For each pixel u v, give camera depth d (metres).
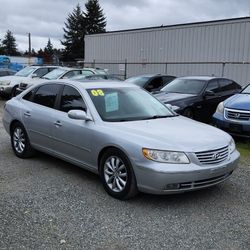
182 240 3.91
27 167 6.45
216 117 8.88
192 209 4.74
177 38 23.44
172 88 11.95
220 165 4.86
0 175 5.98
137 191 4.86
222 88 12.24
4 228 4.09
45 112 6.36
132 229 4.14
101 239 3.89
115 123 5.32
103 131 5.18
